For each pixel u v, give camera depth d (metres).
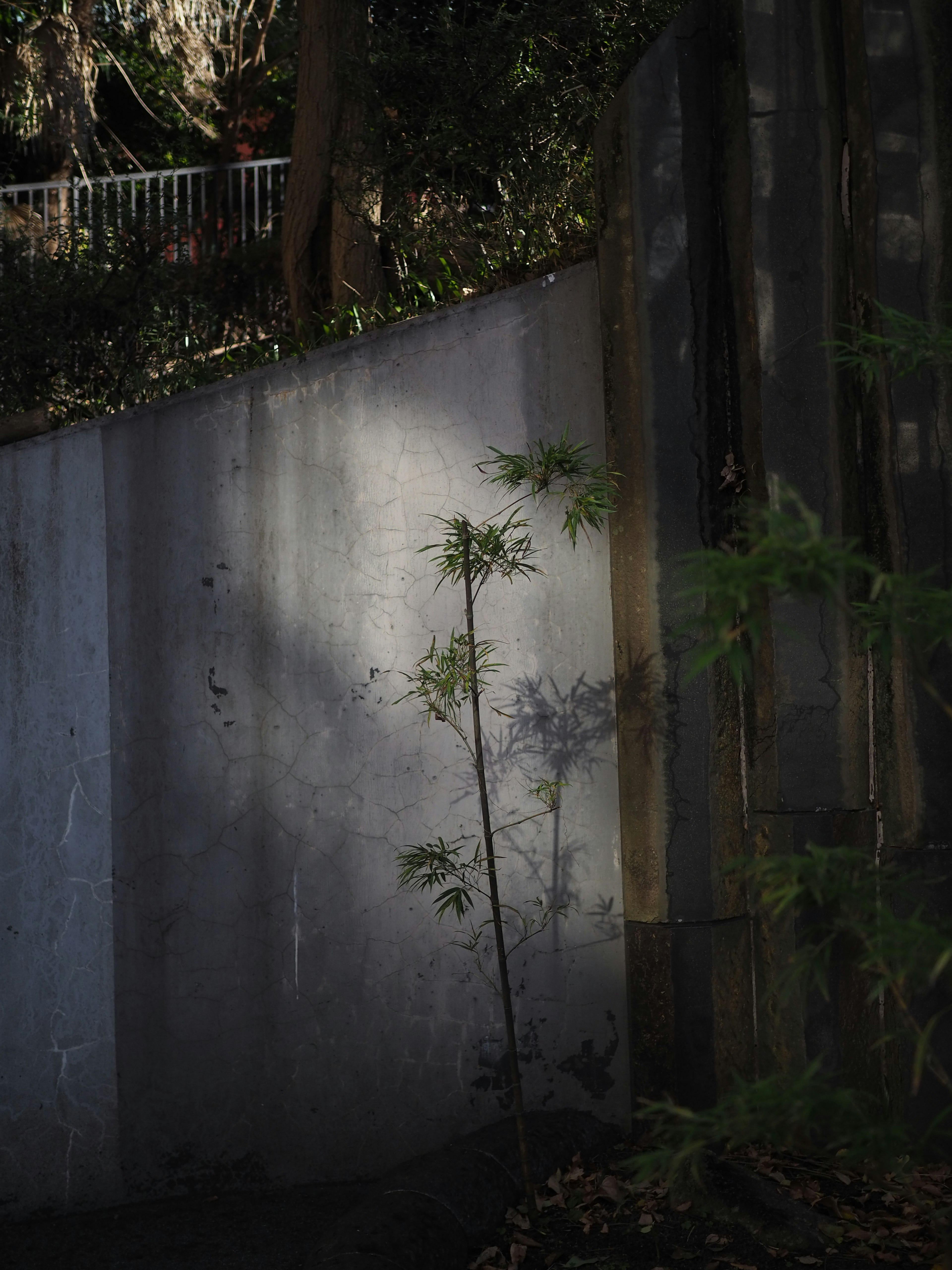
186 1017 3.96
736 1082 2.24
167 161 9.77
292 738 4.00
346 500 4.02
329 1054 3.98
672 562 3.84
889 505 3.73
